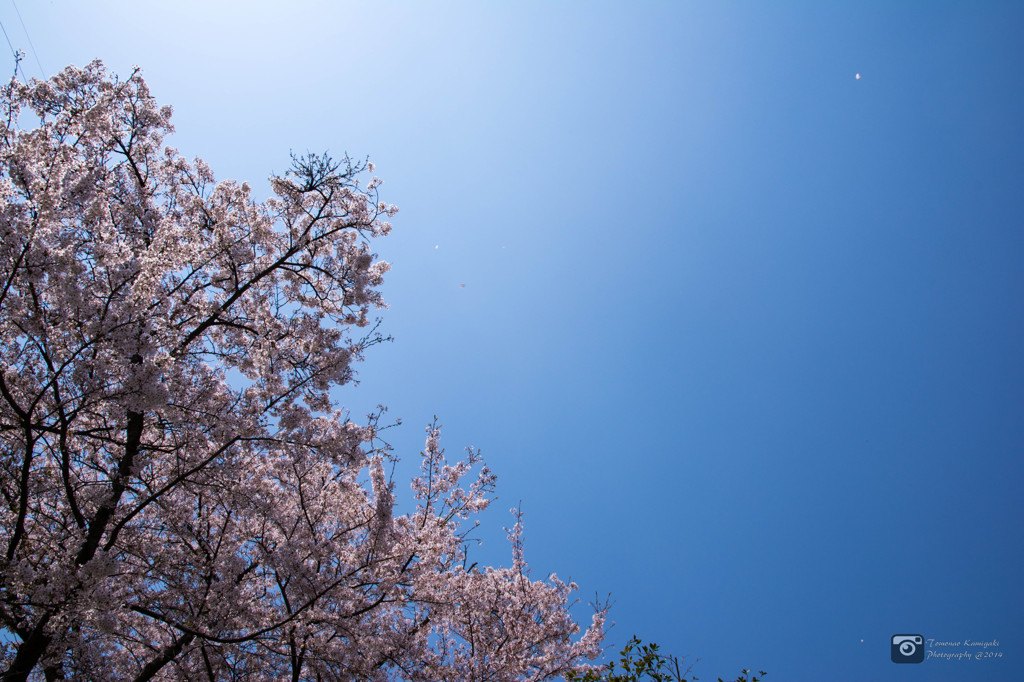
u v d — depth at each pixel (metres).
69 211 7.85
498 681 10.67
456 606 10.55
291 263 8.98
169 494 8.95
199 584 8.46
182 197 9.84
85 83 8.59
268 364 8.91
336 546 8.98
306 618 7.91
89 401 7.29
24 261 6.83
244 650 8.05
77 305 7.16
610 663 8.91
